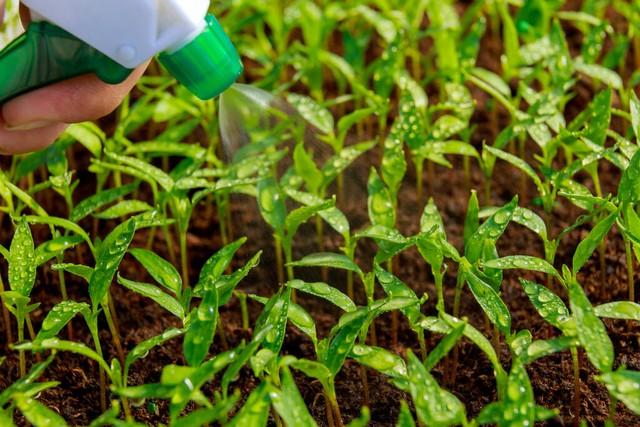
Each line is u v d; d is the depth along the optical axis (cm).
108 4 53
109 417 54
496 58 88
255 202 77
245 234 75
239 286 72
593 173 69
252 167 69
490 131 81
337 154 70
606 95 67
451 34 77
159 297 60
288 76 86
